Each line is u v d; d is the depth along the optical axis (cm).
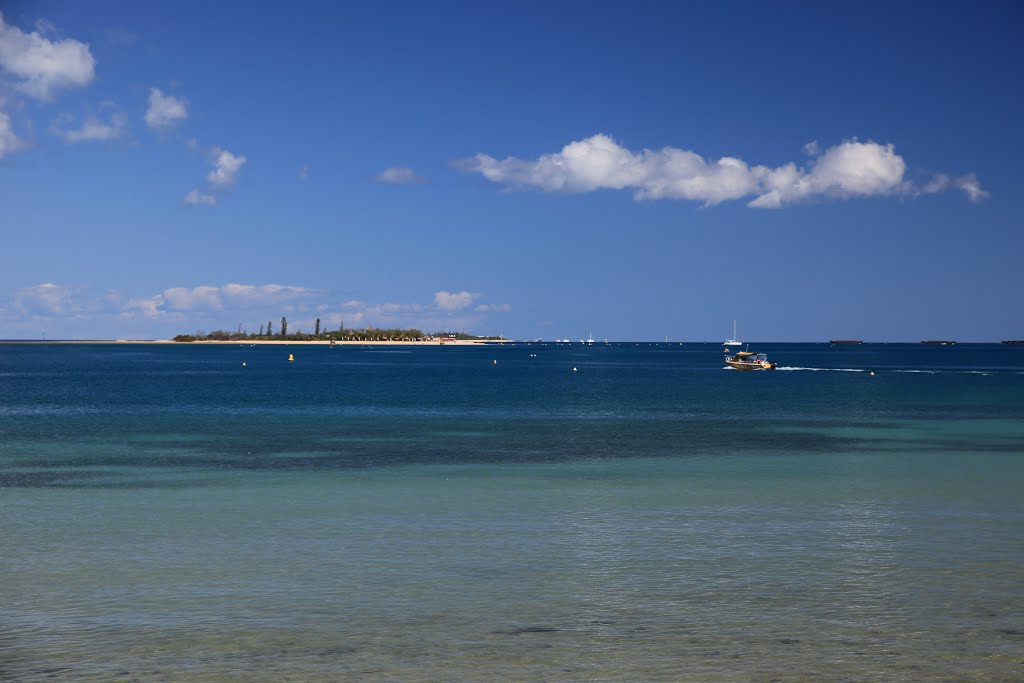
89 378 13175
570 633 1750
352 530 2659
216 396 8994
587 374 15388
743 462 4175
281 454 4441
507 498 3203
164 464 4066
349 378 13450
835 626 1786
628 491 3347
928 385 11688
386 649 1664
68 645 1683
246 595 1994
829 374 15612
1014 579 2114
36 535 2577
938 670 1562
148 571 2189
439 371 16700
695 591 2027
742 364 17262
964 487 3434
